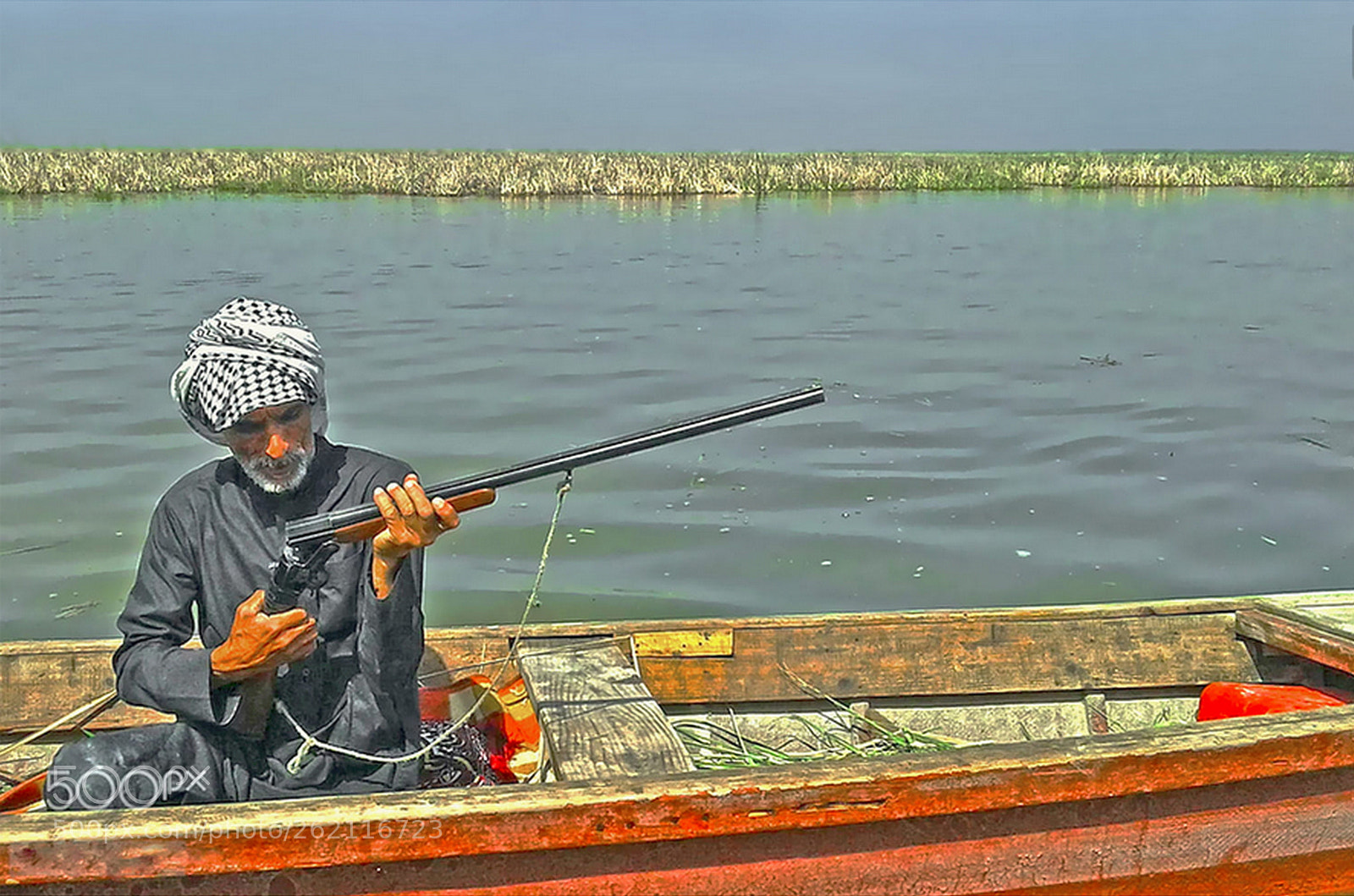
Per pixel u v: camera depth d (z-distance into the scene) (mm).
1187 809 3594
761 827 3307
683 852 3305
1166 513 8789
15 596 7348
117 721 4695
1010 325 15820
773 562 7922
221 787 3475
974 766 3396
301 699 3490
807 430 10695
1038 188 47688
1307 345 14555
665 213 33750
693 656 4953
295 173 41375
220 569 3447
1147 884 3623
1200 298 18219
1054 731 5098
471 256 22641
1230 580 7688
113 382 12125
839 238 26953
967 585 7605
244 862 3127
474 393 11883
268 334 3311
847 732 4988
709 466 9750
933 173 47500
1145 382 12609
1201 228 29531
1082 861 3551
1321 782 3684
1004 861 3494
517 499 9039
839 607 7289
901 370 13062
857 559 7969
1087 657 5086
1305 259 23156
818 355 13836
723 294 18312
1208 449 10273
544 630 4902
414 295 17781
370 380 12422
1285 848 3707
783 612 7203
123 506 8789
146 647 3416
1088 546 8203
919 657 5027
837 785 3318
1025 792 3439
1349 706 3812
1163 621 5125
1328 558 8023
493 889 3244
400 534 3268
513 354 13727
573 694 4168
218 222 29172
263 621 3213
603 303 17375
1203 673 5141
